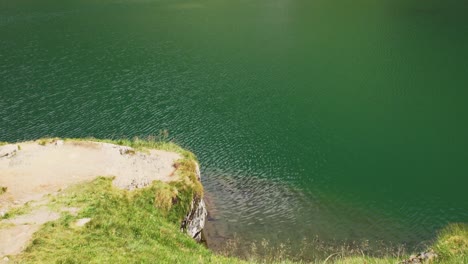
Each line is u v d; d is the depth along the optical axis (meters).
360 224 33.31
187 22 105.88
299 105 56.78
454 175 40.06
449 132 48.25
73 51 83.69
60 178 29.27
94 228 23.52
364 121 51.69
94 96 61.06
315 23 101.06
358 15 106.56
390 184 38.81
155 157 34.75
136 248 22.72
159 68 73.12
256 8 120.12
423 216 34.19
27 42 90.44
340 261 26.67
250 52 80.94
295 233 32.09
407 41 83.56
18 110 56.19
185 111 55.50
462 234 30.23
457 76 65.06
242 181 39.53
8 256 19.59
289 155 44.28
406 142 46.47
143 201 28.31
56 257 19.94
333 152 44.81
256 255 29.36
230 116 53.84
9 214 23.83
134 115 54.44
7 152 32.56
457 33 86.62
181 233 27.19
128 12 118.94
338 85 63.50
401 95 59.00
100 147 34.34
